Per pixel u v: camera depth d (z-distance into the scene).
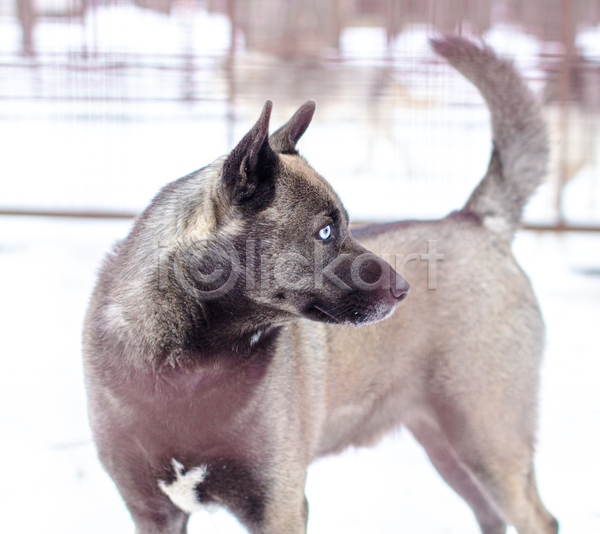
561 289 6.07
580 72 8.29
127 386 1.99
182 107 11.26
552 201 8.21
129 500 2.15
